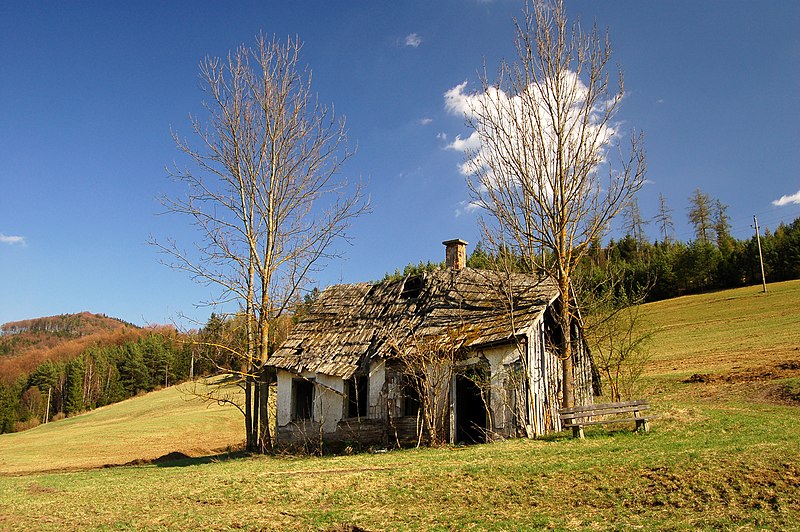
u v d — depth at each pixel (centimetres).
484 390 2086
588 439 1783
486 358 2105
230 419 4928
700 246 9162
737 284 8850
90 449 3956
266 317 2622
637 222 11725
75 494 1653
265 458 2298
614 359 2372
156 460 2958
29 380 10850
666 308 7544
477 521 1112
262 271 2636
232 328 2600
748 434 1666
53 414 10244
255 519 1237
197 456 3097
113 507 1423
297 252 2661
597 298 2314
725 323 5753
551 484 1295
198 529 1194
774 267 8556
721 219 11675
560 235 2128
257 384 2634
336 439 2394
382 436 2280
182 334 2559
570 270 2164
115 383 10075
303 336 2750
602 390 2719
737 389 2906
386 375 2344
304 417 2583
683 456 1382
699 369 3700
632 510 1099
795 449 1383
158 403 7225
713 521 1001
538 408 2084
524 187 2180
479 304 2347
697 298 8006
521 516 1120
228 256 2589
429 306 2483
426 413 2100
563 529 1027
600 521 1055
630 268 9256
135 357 10262
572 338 2427
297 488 1446
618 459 1423
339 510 1255
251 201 2673
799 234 8506
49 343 16938
